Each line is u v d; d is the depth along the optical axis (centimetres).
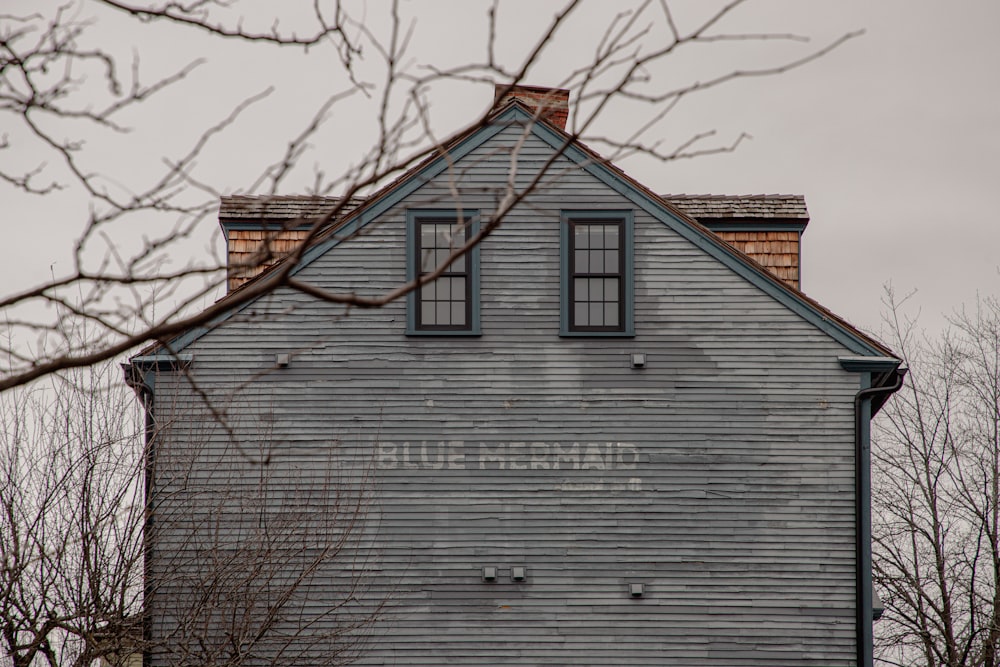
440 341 4619
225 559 4131
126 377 4444
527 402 4584
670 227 4703
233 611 3941
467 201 4684
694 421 4581
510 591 4462
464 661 4409
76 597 3894
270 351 4575
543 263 4672
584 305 4662
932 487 7350
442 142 1495
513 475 4541
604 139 1490
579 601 4459
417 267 4650
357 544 4462
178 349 4522
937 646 7250
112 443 4038
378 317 4628
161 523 4284
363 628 4406
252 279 4603
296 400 4556
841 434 4566
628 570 4478
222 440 4488
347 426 4544
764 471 4544
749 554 4491
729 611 4453
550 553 4491
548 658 4419
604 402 4591
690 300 4659
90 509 3953
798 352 4619
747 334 4631
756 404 4591
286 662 4175
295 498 4472
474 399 4584
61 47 1625
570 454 4556
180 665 3841
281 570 4394
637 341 4631
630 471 4547
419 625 4425
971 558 7175
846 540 4497
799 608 4453
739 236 5188
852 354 4609
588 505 4525
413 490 4516
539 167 4703
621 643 4428
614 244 4697
